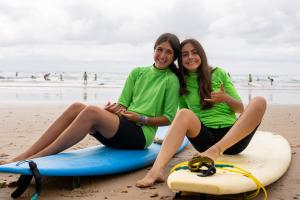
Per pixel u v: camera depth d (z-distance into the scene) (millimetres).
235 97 4109
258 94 18438
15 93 17031
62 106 11789
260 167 3463
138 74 4504
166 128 5969
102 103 12930
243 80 39875
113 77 44469
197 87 4129
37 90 19312
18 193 3215
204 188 2795
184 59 4148
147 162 4117
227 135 3375
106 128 3930
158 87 4250
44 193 3357
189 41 4129
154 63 4445
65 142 3734
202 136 3703
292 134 6754
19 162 3346
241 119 3426
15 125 7707
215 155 3244
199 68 4105
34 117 9094
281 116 9695
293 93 19609
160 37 4309
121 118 4070
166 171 4145
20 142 5836
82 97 15359
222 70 4238
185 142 5430
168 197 3219
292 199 3193
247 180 2953
